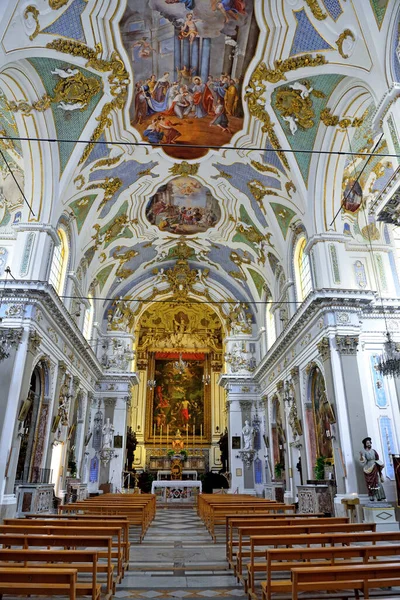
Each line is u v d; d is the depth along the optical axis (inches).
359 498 493.4
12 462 496.1
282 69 517.0
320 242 627.5
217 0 461.7
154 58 526.6
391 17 397.4
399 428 556.4
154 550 350.9
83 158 618.8
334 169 613.3
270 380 910.4
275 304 866.1
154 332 1400.1
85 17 462.9
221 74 549.3
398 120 377.4
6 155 608.4
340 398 546.0
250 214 790.5
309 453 644.7
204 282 1060.5
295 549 181.3
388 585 159.5
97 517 312.3
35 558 170.2
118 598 215.6
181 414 1334.9
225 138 644.1
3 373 516.7
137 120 608.1
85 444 877.8
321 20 450.3
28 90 513.0
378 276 648.4
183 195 797.9
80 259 772.6
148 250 950.4
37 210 598.5
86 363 858.8
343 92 519.2
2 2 383.9
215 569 279.7
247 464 962.7
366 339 596.4
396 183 326.3
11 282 546.3
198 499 713.0
